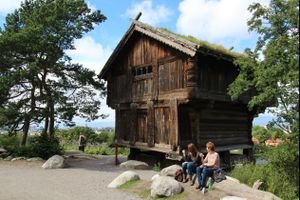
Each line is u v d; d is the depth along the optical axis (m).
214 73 15.62
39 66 18.11
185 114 15.60
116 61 18.83
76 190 10.48
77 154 21.84
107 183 11.65
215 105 16.30
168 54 15.53
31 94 18.75
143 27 16.00
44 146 18.86
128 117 17.95
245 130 18.61
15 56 18.34
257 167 11.77
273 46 8.27
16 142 23.11
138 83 17.23
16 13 19.70
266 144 10.35
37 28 17.44
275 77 8.20
